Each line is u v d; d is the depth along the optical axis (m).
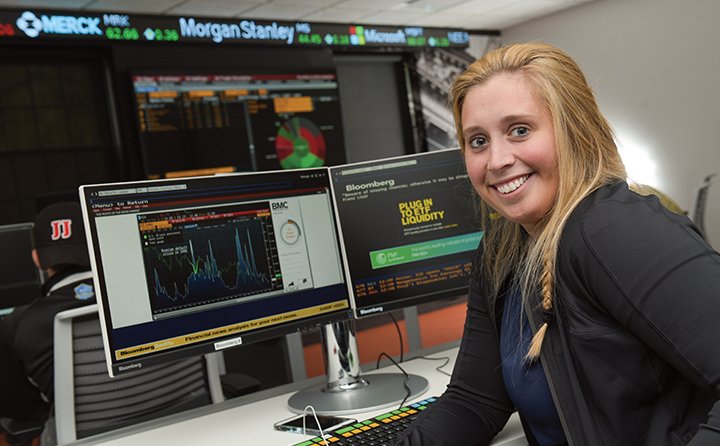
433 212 1.80
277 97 6.47
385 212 1.75
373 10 6.57
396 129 7.72
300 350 2.20
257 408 1.60
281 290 1.58
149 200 1.43
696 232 0.94
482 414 1.32
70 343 1.85
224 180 1.54
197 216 1.49
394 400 1.50
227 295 1.51
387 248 1.74
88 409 1.89
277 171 1.61
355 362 1.66
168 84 5.88
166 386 2.00
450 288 1.80
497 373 1.34
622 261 0.93
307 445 1.27
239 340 1.51
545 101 1.07
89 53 5.75
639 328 0.93
